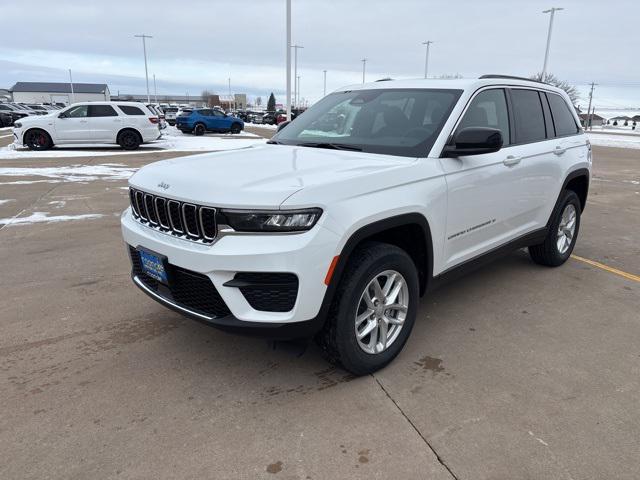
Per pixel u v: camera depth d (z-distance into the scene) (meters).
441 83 3.75
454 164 3.28
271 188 2.50
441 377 2.98
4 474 2.20
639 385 2.92
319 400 2.74
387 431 2.49
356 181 2.69
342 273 2.68
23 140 17.17
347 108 3.98
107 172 12.02
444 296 4.25
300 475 2.20
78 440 2.42
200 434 2.46
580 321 3.79
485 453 2.33
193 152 17.28
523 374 3.03
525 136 4.17
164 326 3.65
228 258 2.45
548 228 4.70
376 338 2.96
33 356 3.21
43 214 7.39
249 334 2.54
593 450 2.36
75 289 4.38
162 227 2.89
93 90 109.38
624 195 9.88
